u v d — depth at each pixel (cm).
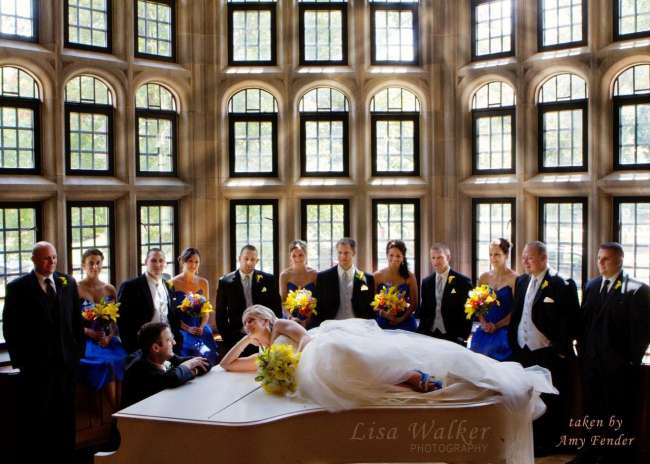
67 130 635
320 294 598
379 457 335
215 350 589
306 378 353
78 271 644
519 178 675
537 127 677
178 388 377
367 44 714
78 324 494
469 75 697
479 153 712
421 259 726
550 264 676
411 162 730
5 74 597
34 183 601
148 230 690
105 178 658
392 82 712
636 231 620
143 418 325
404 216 727
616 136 631
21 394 481
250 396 358
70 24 636
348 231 727
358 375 346
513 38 684
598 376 475
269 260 727
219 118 710
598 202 630
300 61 720
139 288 554
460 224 714
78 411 524
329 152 728
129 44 662
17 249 604
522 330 509
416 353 380
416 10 723
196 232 709
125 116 663
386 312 577
